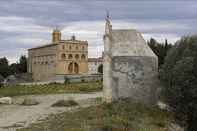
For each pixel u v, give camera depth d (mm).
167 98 44156
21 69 196375
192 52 43719
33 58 183000
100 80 123125
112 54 48344
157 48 96250
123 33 51281
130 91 47656
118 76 47906
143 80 47844
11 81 145500
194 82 41531
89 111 43812
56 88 97312
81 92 88562
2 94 84812
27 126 39875
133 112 42594
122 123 37188
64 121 39500
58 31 172375
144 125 38219
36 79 172625
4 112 53625
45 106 60312
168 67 45156
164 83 45094
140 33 52531
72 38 171375
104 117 39750
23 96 80812
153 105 47312
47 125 38938
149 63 48375
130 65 47875
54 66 163375
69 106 57562
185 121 43188
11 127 39875
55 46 163000
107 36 49156
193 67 41969
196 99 41656
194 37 45906
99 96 71875
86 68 171250
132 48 49062
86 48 171375
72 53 166125
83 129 34219
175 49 46344
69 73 163875
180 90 41969
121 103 45438
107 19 50812
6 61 188875
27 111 54156
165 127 39594
